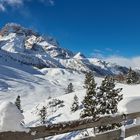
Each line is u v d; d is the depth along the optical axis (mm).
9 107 4359
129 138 8273
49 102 97625
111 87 27109
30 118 93688
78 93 104250
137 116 8141
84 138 6320
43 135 5109
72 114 81938
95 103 27000
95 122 6582
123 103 7801
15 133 4465
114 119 7273
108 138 7090
